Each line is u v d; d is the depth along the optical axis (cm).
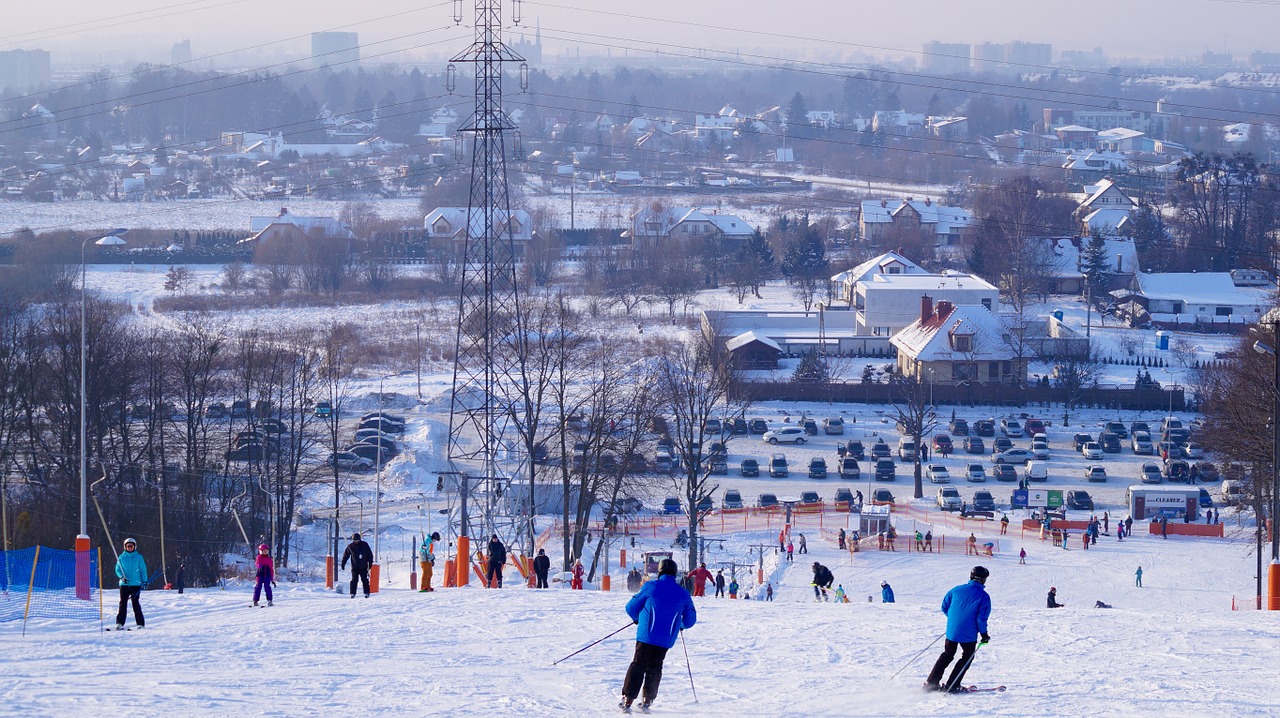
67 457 6284
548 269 15538
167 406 7500
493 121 6669
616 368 9788
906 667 2231
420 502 7475
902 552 6362
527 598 3284
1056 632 2664
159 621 2922
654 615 1828
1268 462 5581
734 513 7338
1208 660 2288
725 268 16488
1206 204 18462
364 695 1955
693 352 10494
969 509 7425
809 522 7138
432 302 14288
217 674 2155
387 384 10375
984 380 10425
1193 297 13875
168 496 6084
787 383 10294
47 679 2083
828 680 2112
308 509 7269
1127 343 11956
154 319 12681
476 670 2208
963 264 17038
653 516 7275
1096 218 17800
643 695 1830
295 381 8850
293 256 15838
